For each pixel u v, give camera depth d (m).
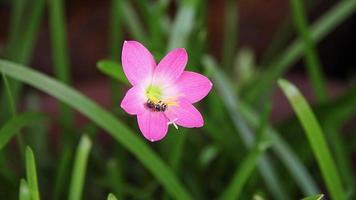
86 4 1.12
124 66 0.48
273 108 0.92
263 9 1.15
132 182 0.76
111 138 0.83
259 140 0.65
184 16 0.68
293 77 1.10
